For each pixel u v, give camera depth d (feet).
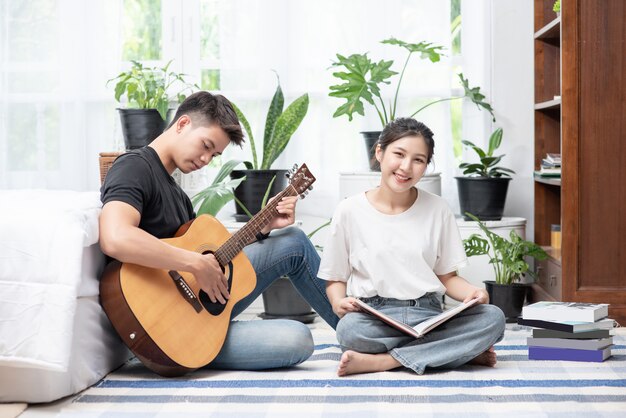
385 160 7.92
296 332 7.73
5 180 12.93
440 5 12.51
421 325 7.54
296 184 8.24
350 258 8.13
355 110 11.34
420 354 7.61
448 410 6.38
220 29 12.81
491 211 11.93
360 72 11.60
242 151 12.80
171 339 7.23
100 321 7.45
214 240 7.79
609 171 10.37
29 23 12.85
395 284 7.89
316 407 6.49
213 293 7.41
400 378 7.38
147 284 7.23
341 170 12.76
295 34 12.69
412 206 8.13
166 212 7.61
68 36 12.85
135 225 7.19
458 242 8.21
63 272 6.52
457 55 12.66
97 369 7.37
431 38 12.56
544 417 6.16
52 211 6.72
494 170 12.00
